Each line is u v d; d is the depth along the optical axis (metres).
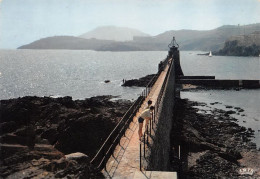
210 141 32.16
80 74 129.12
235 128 38.69
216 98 62.59
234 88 74.44
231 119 44.12
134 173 11.34
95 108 41.03
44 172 10.46
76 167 10.52
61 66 183.50
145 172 11.32
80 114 31.73
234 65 179.88
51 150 18.06
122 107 46.34
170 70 50.31
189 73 130.00
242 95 66.06
